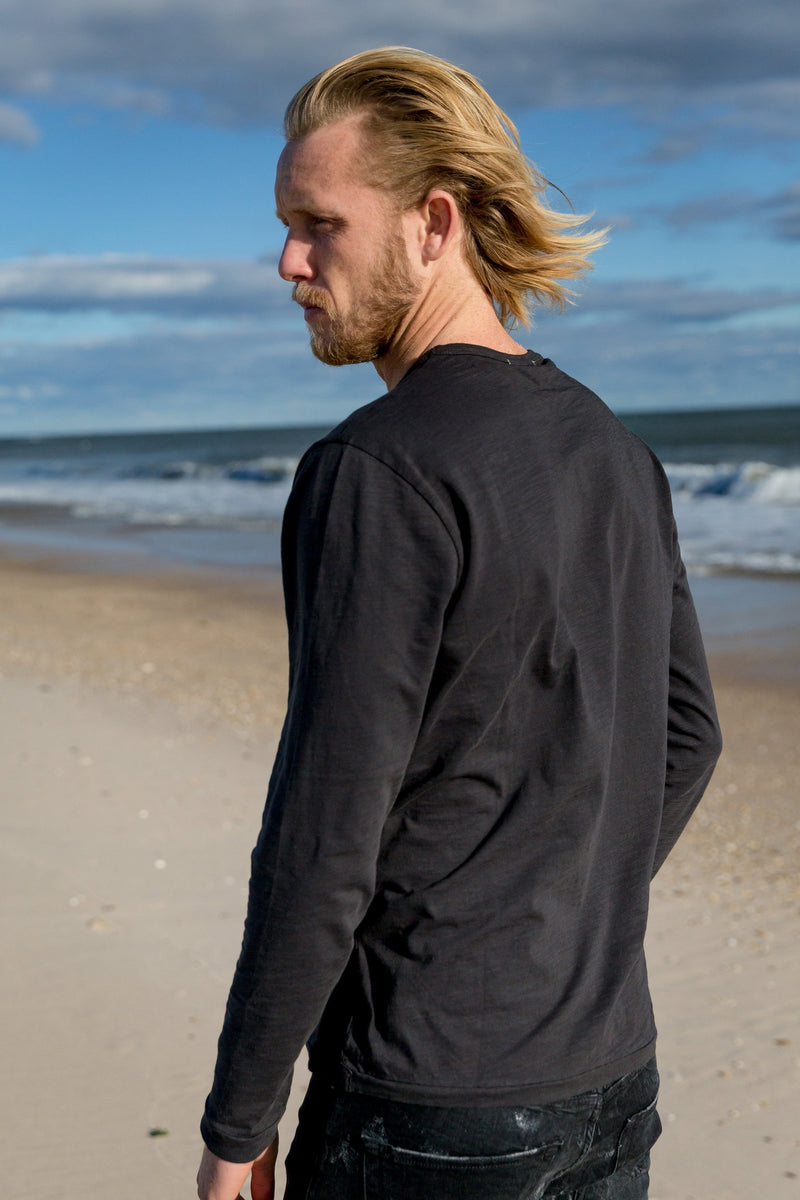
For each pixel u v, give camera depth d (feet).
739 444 179.63
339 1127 4.02
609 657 4.09
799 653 32.19
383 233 4.24
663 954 13.39
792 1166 9.11
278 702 25.88
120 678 28.32
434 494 3.65
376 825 3.71
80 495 113.09
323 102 4.24
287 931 3.70
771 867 16.44
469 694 3.79
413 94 4.18
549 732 3.94
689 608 4.78
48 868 14.42
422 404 3.87
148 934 12.69
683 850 17.38
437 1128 3.85
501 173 4.25
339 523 3.68
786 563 48.93
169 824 16.51
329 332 4.44
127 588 48.19
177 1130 9.20
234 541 66.23
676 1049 11.11
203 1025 10.80
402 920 3.94
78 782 18.33
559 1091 3.91
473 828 3.92
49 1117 9.32
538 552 3.79
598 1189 4.24
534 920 3.92
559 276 4.54
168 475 137.39
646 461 4.44
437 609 3.64
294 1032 3.82
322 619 3.66
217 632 36.76
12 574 53.98
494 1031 3.86
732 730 24.91
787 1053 10.93
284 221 4.51
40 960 11.94
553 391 4.21
